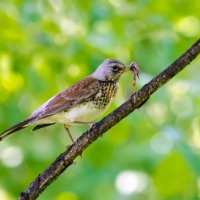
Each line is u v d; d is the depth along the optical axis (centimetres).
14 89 1405
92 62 1297
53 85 1361
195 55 798
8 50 1325
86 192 1374
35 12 1337
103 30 1442
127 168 1352
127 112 813
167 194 1242
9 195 1548
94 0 1388
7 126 1472
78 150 818
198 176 1183
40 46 1319
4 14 1295
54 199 1451
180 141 1226
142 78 1230
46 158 1577
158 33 1413
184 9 1420
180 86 1593
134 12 1398
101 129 815
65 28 1362
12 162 1605
